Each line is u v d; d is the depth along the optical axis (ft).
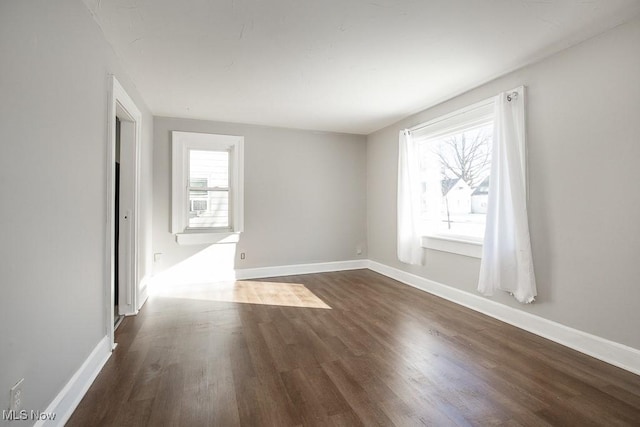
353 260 16.78
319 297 11.69
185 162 13.62
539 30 6.93
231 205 14.47
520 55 8.05
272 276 15.03
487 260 9.21
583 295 7.36
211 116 13.33
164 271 13.28
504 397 5.61
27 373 4.08
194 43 7.43
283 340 7.97
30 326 4.16
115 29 6.75
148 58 8.11
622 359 6.63
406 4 6.05
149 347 7.52
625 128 6.60
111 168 7.02
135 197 9.68
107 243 6.97
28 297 4.11
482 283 9.34
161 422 4.90
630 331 6.55
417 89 10.41
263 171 14.88
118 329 8.62
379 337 8.16
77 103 5.53
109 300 7.02
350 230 16.69
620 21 6.58
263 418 5.01
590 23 6.65
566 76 7.68
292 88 10.27
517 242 8.46
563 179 7.73
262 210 14.88
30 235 4.17
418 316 9.71
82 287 5.73
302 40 7.37
